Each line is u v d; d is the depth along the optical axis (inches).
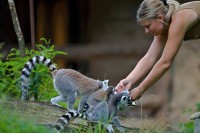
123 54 904.9
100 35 957.2
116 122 371.9
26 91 396.2
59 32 940.0
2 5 881.5
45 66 410.3
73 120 360.2
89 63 909.8
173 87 817.5
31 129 280.8
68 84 388.8
